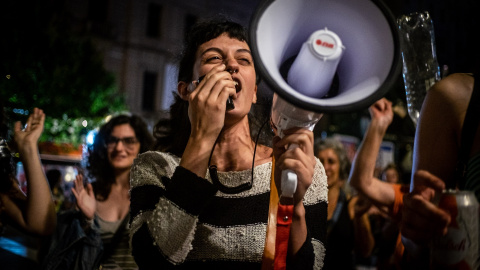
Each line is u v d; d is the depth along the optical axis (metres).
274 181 1.17
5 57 12.87
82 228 2.51
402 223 0.97
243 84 1.35
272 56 1.03
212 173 1.29
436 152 1.19
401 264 1.18
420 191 0.93
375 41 1.00
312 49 0.98
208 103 1.14
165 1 22.27
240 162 1.41
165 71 22.28
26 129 2.22
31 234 2.17
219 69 1.19
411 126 1.88
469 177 1.11
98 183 2.78
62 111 13.90
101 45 20.52
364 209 3.21
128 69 21.23
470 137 1.13
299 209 1.13
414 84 1.67
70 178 8.88
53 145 13.52
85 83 14.38
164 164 1.35
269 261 1.13
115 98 16.14
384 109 1.88
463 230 0.89
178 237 1.10
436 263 0.91
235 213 1.28
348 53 1.07
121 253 2.50
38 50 13.31
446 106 1.19
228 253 1.25
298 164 1.03
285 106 1.00
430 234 0.91
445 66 1.65
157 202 1.26
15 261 2.60
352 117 11.93
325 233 1.34
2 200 2.14
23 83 13.03
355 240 3.42
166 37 22.33
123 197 2.78
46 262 2.41
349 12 1.05
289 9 1.04
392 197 1.89
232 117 1.35
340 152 3.62
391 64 0.95
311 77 1.01
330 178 3.44
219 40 1.42
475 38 1.28
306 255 1.14
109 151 2.81
